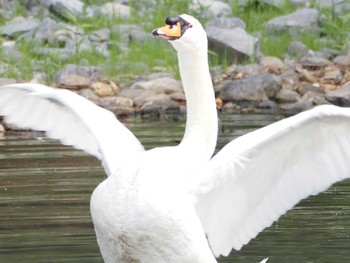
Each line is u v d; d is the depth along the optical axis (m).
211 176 8.66
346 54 25.38
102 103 20.62
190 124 9.00
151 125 18.47
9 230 11.52
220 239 9.11
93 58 24.02
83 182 13.45
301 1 29.81
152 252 8.45
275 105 20.92
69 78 21.81
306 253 10.80
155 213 8.33
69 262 10.52
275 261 10.60
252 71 23.55
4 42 25.31
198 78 8.97
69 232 11.48
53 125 9.53
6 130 18.00
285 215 12.20
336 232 11.48
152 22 26.94
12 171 14.16
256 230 9.11
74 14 27.12
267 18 28.55
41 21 26.78
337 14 28.34
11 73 22.34
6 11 27.92
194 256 8.45
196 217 8.52
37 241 11.15
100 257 10.72
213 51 25.03
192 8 27.75
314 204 12.67
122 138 9.12
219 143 16.08
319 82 22.88
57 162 14.80
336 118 8.35
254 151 8.59
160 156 8.70
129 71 23.36
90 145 9.43
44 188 13.15
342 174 8.68
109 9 28.03
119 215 8.37
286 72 23.19
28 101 9.55
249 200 8.95
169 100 20.52
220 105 20.89
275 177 8.86
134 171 8.51
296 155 8.73
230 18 26.55
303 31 27.09
